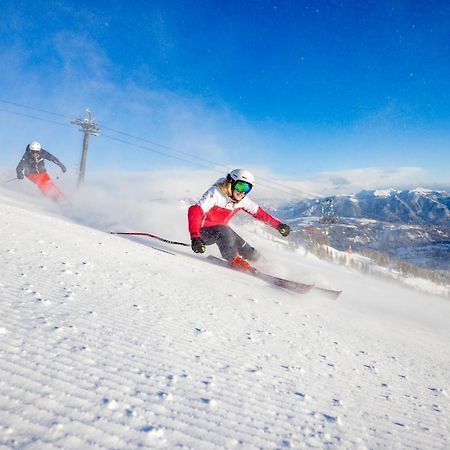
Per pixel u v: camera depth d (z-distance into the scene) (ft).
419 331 12.76
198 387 4.22
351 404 5.01
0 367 3.35
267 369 5.58
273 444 3.40
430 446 4.32
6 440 2.42
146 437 2.91
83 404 3.13
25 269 7.93
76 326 5.17
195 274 12.76
